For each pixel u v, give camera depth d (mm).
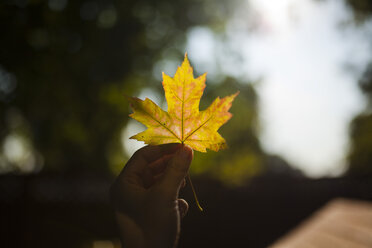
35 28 6895
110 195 1311
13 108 7465
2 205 10500
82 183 13812
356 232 3451
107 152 9469
